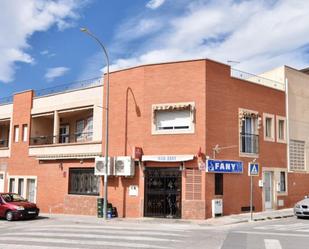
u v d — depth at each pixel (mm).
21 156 30531
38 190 28359
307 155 28453
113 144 23828
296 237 13609
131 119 23234
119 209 22891
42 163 28469
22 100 31438
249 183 23719
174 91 22281
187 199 21203
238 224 18875
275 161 25781
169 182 21781
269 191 25406
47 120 31375
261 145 24891
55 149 27312
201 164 21234
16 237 13867
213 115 22016
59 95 28500
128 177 22781
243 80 24094
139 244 12039
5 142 35875
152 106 22562
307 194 27906
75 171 26297
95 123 25516
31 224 19891
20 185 30516
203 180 21109
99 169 23250
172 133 22016
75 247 11430
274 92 26312
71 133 29531
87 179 25438
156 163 22125
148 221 20266
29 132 30172
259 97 25078
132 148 22922
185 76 22219
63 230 15977
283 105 26922
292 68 28094
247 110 24031
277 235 14172
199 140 21469
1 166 32500
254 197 24000
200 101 21750
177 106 21953
